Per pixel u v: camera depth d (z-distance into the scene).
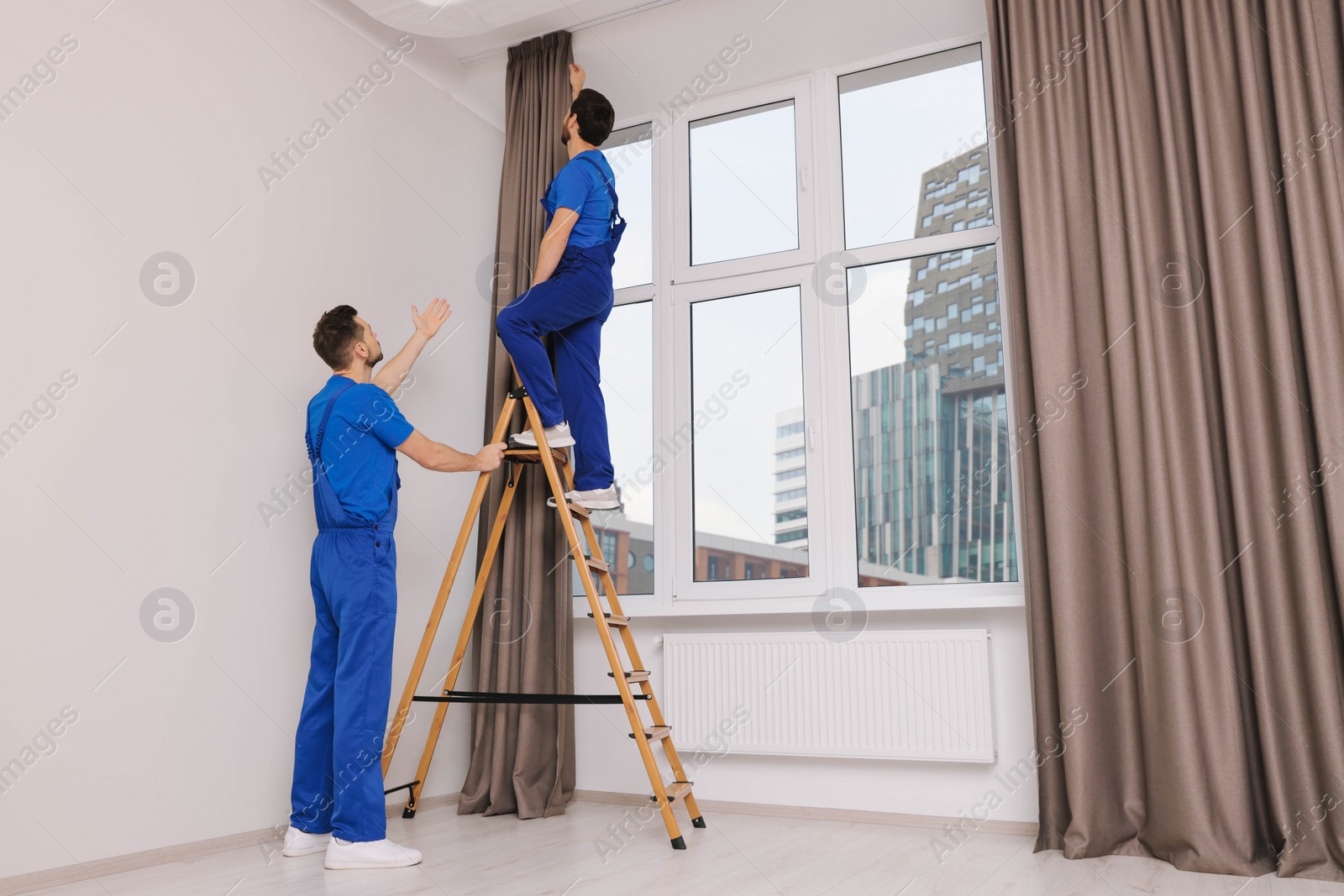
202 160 2.97
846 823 3.25
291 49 3.32
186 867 2.58
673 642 3.58
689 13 3.63
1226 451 2.77
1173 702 2.64
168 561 2.73
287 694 3.03
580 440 3.28
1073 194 3.08
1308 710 2.54
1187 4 2.96
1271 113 2.82
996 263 3.54
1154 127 2.98
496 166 4.27
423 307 3.78
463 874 2.48
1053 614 2.88
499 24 3.49
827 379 3.69
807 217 3.84
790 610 3.45
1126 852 2.73
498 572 3.63
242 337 3.03
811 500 3.63
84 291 2.61
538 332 3.18
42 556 2.44
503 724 3.48
